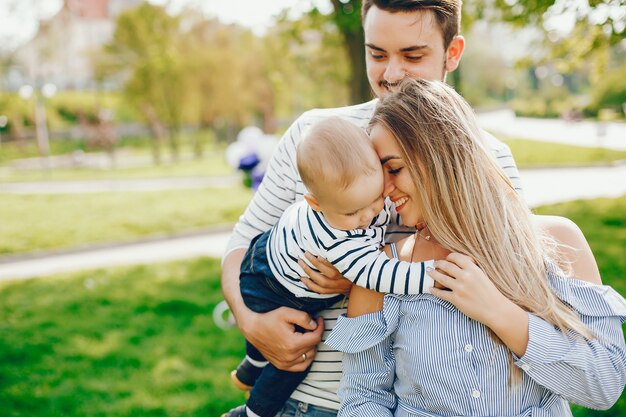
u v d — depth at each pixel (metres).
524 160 17.78
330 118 1.70
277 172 2.06
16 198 17.28
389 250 1.74
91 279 8.03
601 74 11.20
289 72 32.44
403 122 1.58
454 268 1.54
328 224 1.72
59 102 46.47
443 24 1.84
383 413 1.61
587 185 13.00
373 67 1.93
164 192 17.42
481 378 1.55
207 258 8.88
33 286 7.87
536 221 1.74
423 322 1.60
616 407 3.73
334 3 8.38
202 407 4.46
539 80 59.81
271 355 1.88
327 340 1.69
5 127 43.59
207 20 36.81
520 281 1.55
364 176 1.61
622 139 22.66
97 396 4.70
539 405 1.59
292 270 1.84
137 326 6.17
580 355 1.50
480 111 54.06
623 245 7.16
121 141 49.56
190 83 35.78
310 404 1.91
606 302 1.57
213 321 6.23
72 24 42.53
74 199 16.70
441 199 1.56
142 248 10.45
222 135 48.47
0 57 36.81
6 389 4.87
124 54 35.44
